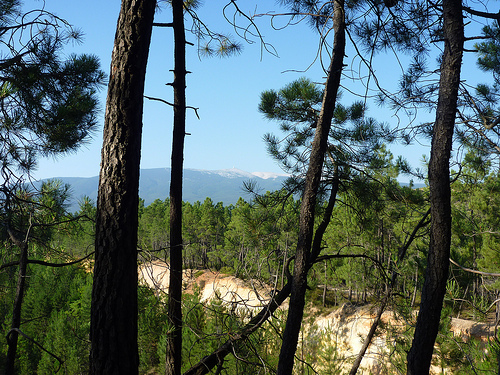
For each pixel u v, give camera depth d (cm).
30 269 1798
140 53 308
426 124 550
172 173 510
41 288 1881
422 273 879
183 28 517
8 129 461
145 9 309
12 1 479
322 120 456
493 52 592
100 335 281
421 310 406
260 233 583
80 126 486
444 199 397
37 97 461
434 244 401
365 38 515
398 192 652
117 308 284
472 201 1234
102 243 290
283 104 669
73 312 1772
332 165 636
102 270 287
